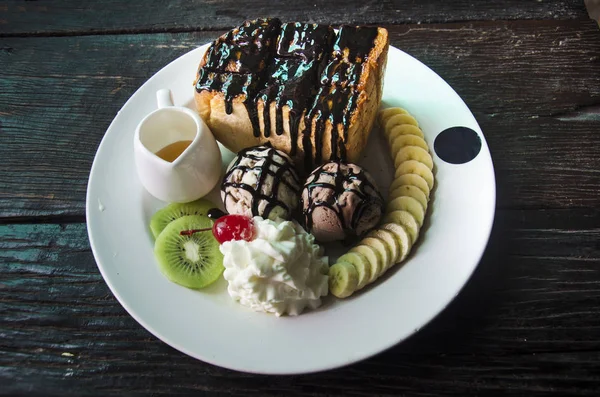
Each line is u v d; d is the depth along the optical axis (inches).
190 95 17.2
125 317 14.5
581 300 13.9
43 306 14.8
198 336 13.0
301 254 13.6
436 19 19.2
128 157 16.2
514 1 19.4
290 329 13.1
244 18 19.8
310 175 15.0
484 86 17.7
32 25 20.4
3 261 15.6
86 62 19.4
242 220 13.8
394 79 17.1
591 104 17.1
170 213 15.6
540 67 17.9
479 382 13.1
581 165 16.0
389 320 12.9
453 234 14.0
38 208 16.5
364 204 14.2
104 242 14.7
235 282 13.3
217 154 15.7
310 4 20.0
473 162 15.0
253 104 15.0
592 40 18.3
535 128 16.8
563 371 13.1
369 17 19.4
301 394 13.2
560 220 15.1
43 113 18.4
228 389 13.4
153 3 20.6
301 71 15.1
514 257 14.6
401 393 13.1
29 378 13.8
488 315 13.8
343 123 14.6
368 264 13.7
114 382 13.6
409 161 15.4
